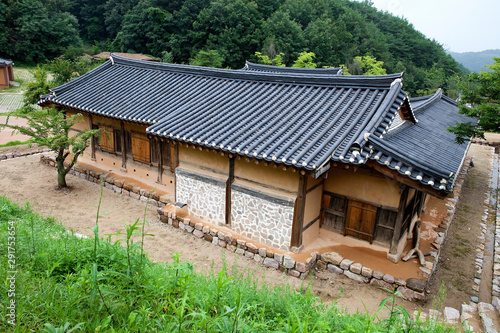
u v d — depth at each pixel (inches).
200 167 391.9
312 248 343.9
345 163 284.4
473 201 551.5
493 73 326.6
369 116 323.6
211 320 134.9
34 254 189.8
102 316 136.6
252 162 346.6
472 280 337.7
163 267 207.9
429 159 325.4
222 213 374.9
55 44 1990.7
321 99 378.3
